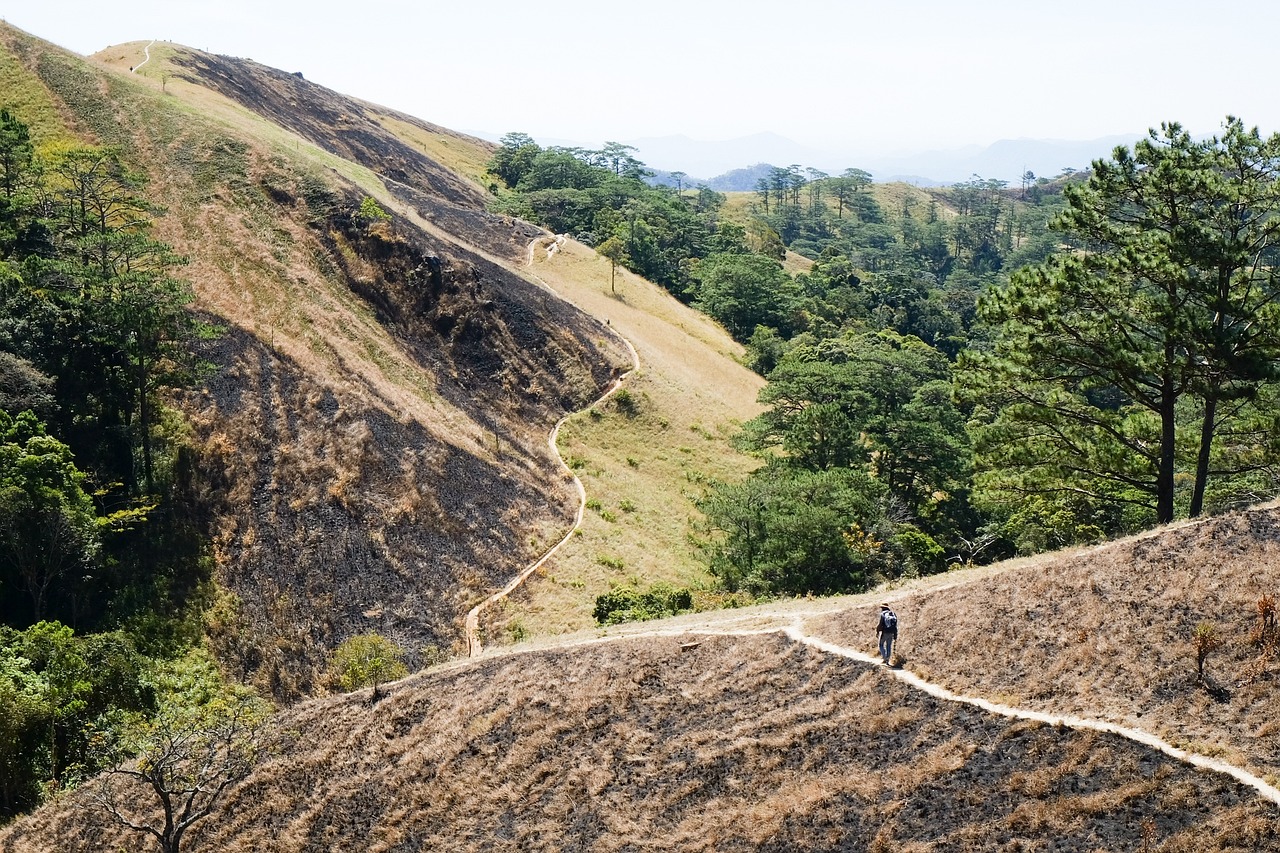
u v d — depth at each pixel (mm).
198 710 38062
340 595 47688
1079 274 32562
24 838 28234
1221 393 30328
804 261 194125
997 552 59906
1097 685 20562
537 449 70250
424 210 108375
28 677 33500
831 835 19344
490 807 24719
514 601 51625
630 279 115625
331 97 177750
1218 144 31156
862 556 49562
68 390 50281
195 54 137375
